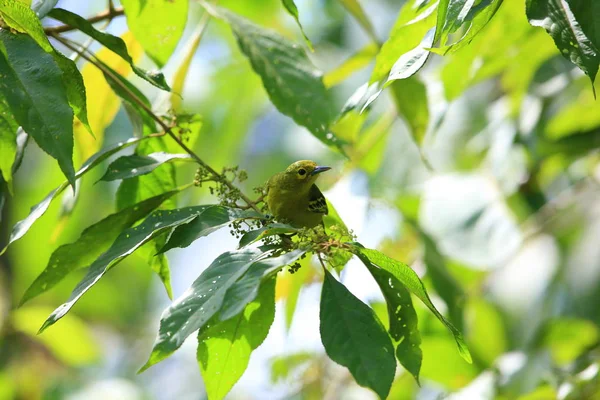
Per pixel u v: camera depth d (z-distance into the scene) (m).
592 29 5.63
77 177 6.57
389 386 5.09
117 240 5.91
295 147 17.80
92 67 8.98
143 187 8.06
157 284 20.14
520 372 10.60
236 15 9.07
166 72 15.95
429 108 10.25
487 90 14.99
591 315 13.57
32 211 6.52
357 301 5.40
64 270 6.85
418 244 12.12
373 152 12.01
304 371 12.63
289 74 8.70
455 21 5.63
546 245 14.58
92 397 14.94
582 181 13.58
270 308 6.13
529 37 10.73
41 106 5.47
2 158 5.83
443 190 12.96
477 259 12.39
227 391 6.26
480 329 13.34
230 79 15.62
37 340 15.20
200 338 5.88
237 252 5.30
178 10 8.51
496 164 13.07
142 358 19.19
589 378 9.51
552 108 12.81
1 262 16.55
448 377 12.36
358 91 6.88
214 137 15.91
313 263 10.39
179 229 5.91
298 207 8.57
